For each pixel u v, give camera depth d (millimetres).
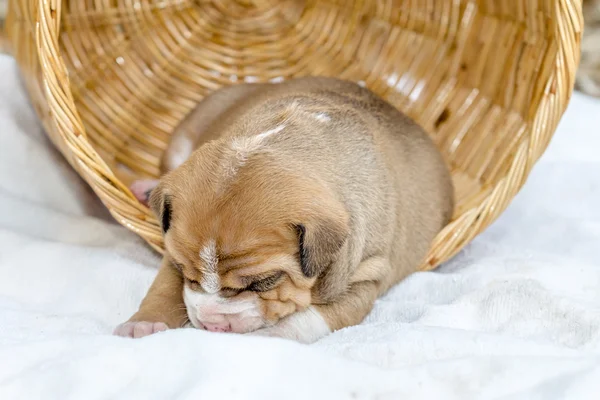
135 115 716
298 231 453
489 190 620
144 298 525
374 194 507
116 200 560
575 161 732
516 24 649
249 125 499
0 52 744
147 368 424
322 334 493
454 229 585
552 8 572
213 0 762
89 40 702
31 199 653
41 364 436
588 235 641
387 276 534
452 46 706
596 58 858
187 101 739
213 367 413
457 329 469
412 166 584
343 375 414
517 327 498
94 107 695
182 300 518
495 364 422
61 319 511
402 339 455
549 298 505
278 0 772
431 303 536
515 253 609
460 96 698
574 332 485
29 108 685
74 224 619
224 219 450
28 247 571
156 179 694
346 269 486
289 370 415
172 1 747
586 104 818
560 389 410
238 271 455
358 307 511
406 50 730
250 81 756
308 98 552
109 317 539
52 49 545
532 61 628
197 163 473
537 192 708
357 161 502
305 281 470
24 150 660
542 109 554
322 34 764
